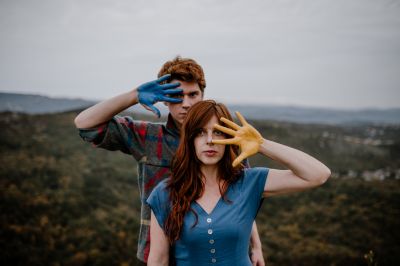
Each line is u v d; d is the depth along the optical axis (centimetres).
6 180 2731
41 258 1827
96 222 2336
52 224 2220
